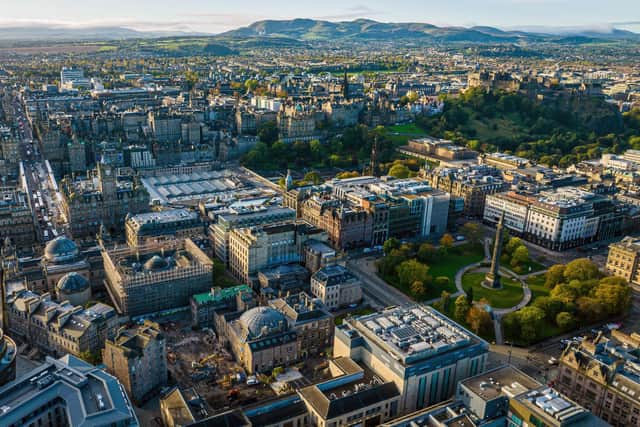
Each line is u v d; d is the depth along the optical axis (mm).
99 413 192500
